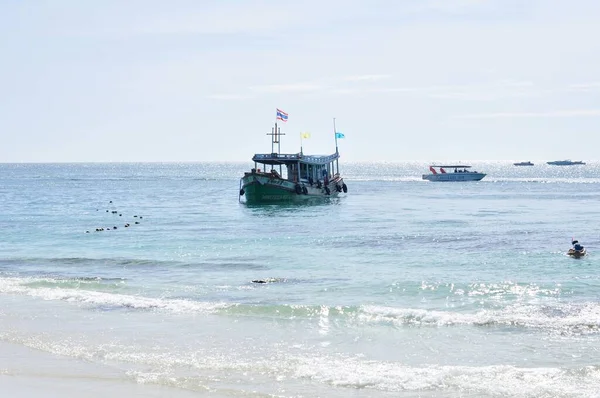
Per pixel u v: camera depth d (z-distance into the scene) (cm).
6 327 2283
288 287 2994
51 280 3162
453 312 2477
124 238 5041
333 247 4394
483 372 1772
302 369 1816
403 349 2006
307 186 8612
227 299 2739
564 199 10100
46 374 1783
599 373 1755
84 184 17062
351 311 2462
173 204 9262
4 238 5128
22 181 19062
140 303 2628
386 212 7494
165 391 1656
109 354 1959
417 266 3547
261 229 5634
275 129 8350
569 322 2273
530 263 3616
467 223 6053
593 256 3859
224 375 1773
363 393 1642
